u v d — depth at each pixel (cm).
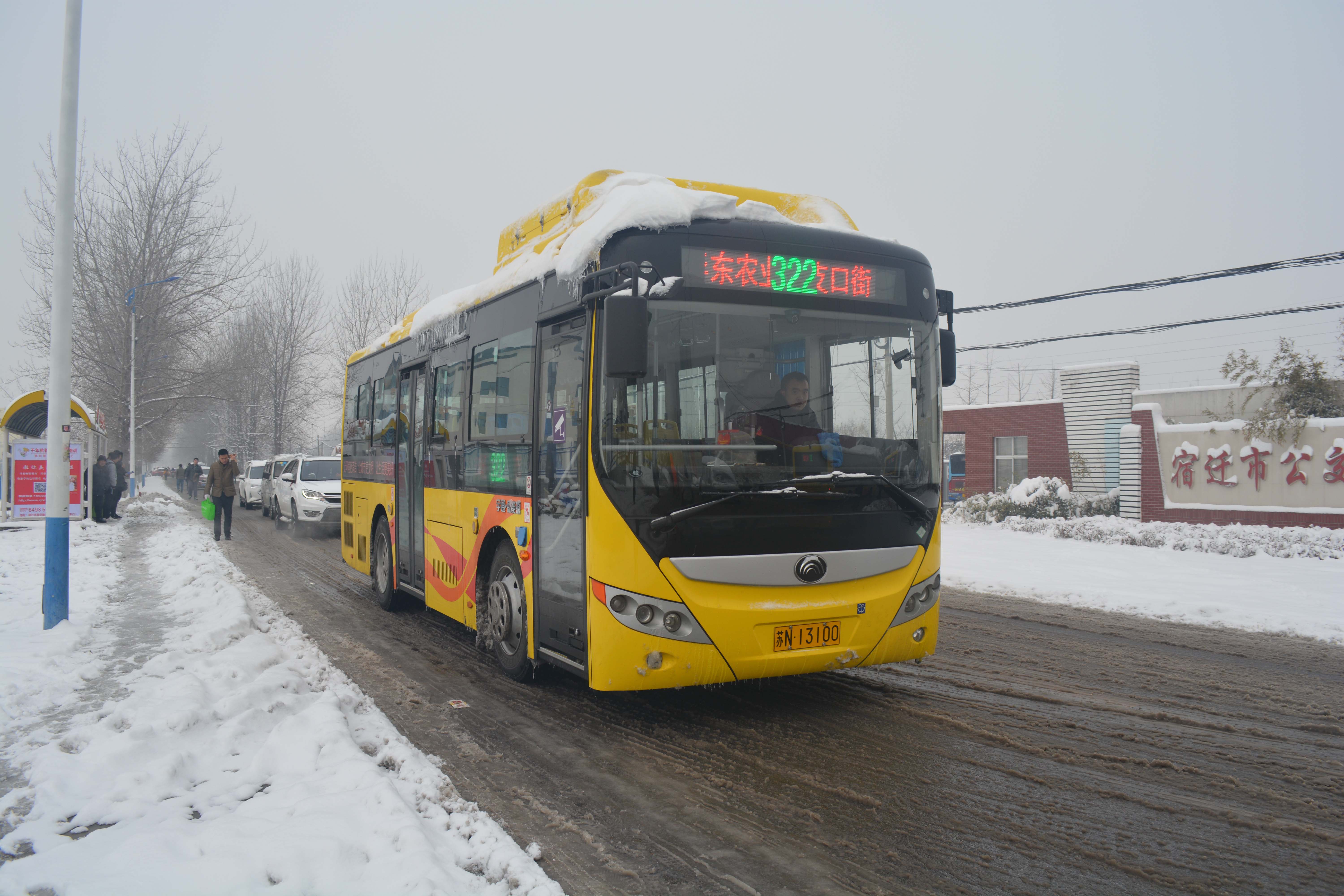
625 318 457
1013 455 2688
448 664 720
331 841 342
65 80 798
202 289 3903
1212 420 2103
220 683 591
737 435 504
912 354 563
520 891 319
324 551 1630
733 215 531
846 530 522
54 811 386
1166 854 368
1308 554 1409
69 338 796
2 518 2091
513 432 634
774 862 359
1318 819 406
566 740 519
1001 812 411
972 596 1126
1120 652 783
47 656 652
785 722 554
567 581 542
